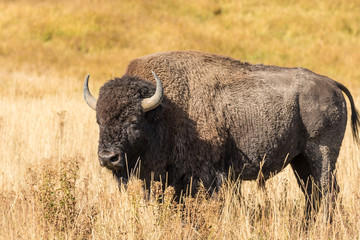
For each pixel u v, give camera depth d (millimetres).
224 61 18406
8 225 15117
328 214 17781
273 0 105500
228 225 15406
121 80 16266
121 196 15828
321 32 87750
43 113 32219
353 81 60344
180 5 103938
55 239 14422
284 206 16766
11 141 25641
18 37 80938
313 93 18125
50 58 71938
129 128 15719
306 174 19625
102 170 22219
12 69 64750
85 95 17391
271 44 82688
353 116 19688
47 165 15359
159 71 17422
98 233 14562
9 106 34906
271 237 14766
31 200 15586
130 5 100500
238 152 17812
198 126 17062
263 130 17734
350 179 20016
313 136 18203
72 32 84562
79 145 25766
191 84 17391
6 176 20406
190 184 16984
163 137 16938
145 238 14328
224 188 16328
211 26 92938
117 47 80812
